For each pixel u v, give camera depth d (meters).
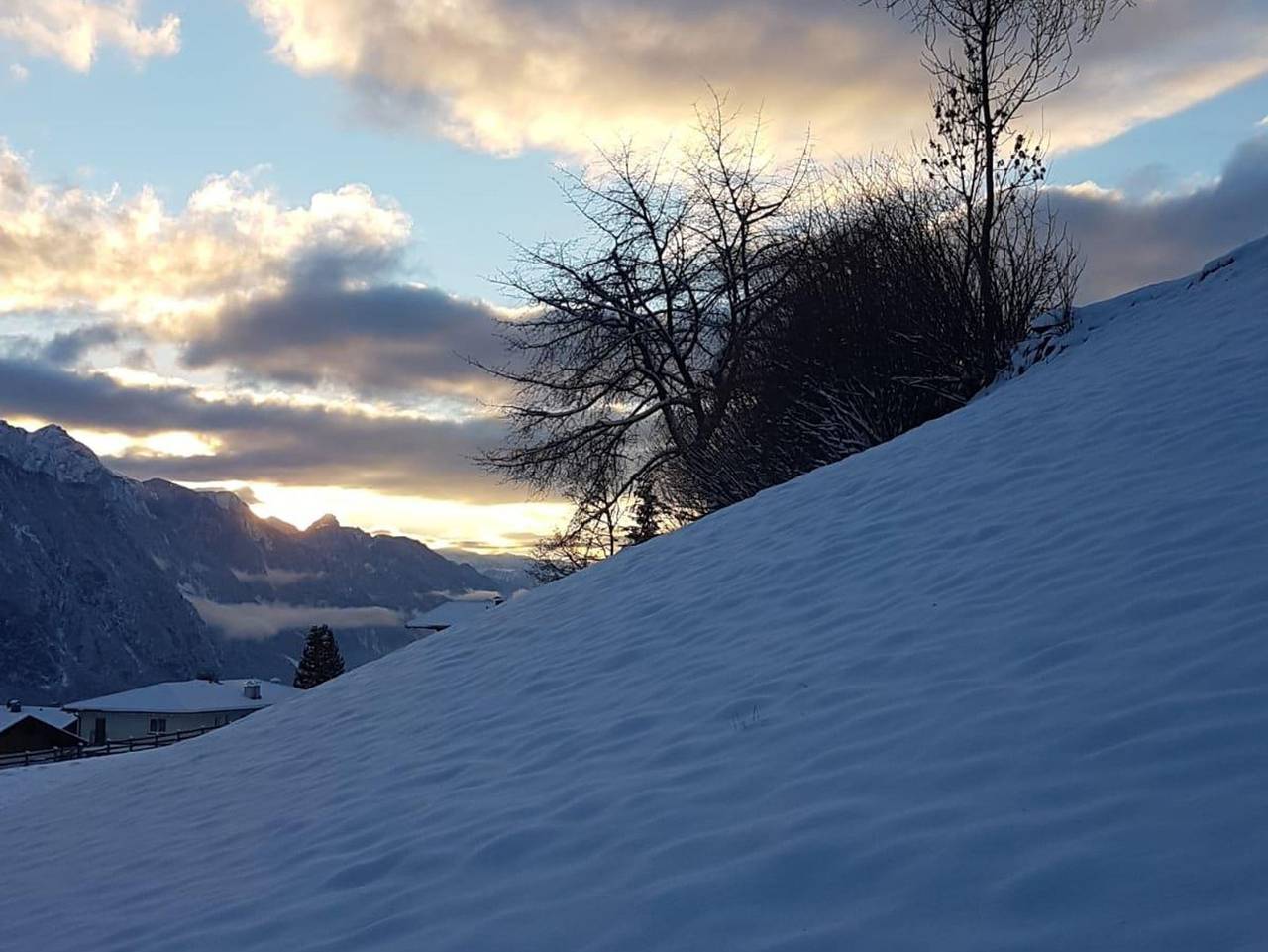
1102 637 4.91
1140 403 9.09
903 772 4.18
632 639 8.23
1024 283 15.62
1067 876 3.11
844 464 11.97
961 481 8.92
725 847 4.00
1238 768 3.44
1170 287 14.20
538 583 24.23
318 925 4.46
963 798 3.79
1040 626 5.31
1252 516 5.83
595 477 22.58
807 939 3.19
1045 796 3.63
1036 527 7.02
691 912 3.55
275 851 5.91
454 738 7.29
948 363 15.13
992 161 14.60
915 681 5.20
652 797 4.78
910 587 6.82
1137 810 3.36
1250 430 7.43
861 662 5.75
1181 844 3.12
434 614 26.34
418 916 4.22
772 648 6.66
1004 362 14.71
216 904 5.19
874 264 16.44
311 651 64.62
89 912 5.77
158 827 7.64
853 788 4.19
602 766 5.54
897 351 15.66
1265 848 2.98
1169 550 5.74
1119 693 4.27
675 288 21.61
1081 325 14.38
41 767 17.58
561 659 8.51
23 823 9.84
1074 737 4.01
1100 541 6.28
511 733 6.89
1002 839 3.42
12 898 6.66
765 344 18.98
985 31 14.31
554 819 4.89
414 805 5.93
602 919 3.71
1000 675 4.89
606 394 22.27
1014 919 2.99
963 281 14.99
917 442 11.29
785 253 20.25
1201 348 10.33
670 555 10.95
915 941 3.03
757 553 9.42
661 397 22.20
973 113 14.53
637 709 6.41
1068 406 10.01
